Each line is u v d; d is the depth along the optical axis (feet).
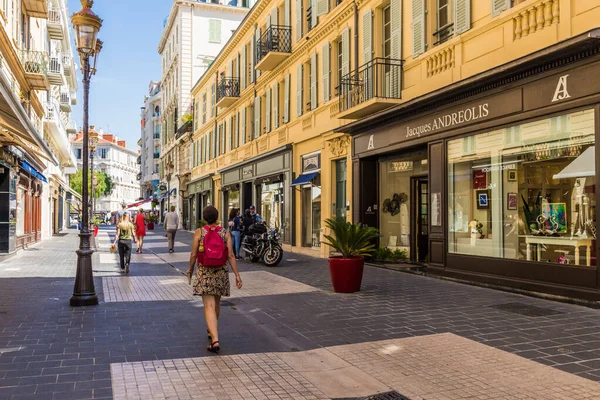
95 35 30.30
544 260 29.53
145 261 56.29
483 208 34.27
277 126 72.08
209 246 19.48
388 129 44.57
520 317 23.73
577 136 27.09
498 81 31.81
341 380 16.11
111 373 16.67
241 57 90.17
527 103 29.91
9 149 55.42
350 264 31.99
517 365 16.83
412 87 41.60
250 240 53.88
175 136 159.12
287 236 67.77
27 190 75.82
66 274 43.19
